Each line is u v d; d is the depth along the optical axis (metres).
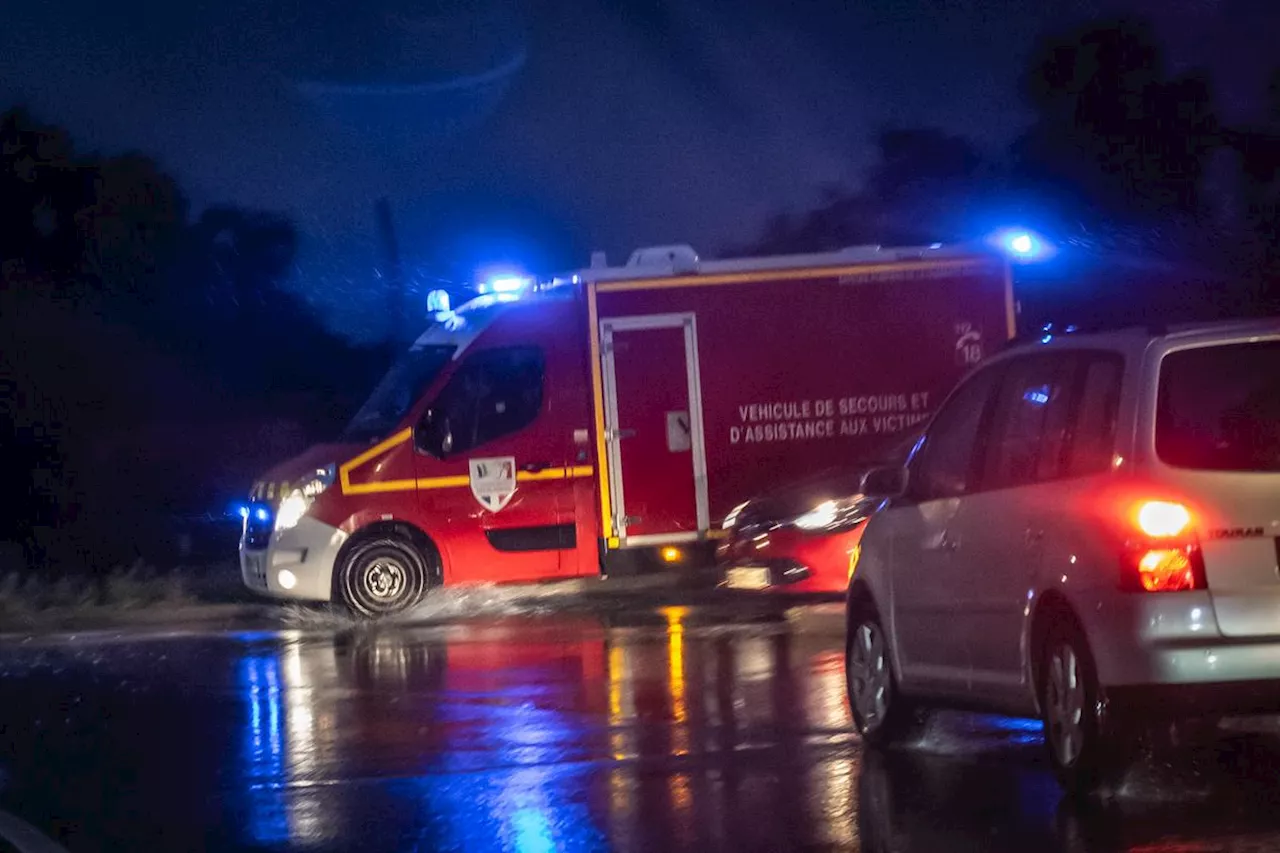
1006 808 8.72
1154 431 8.34
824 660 14.39
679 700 12.62
